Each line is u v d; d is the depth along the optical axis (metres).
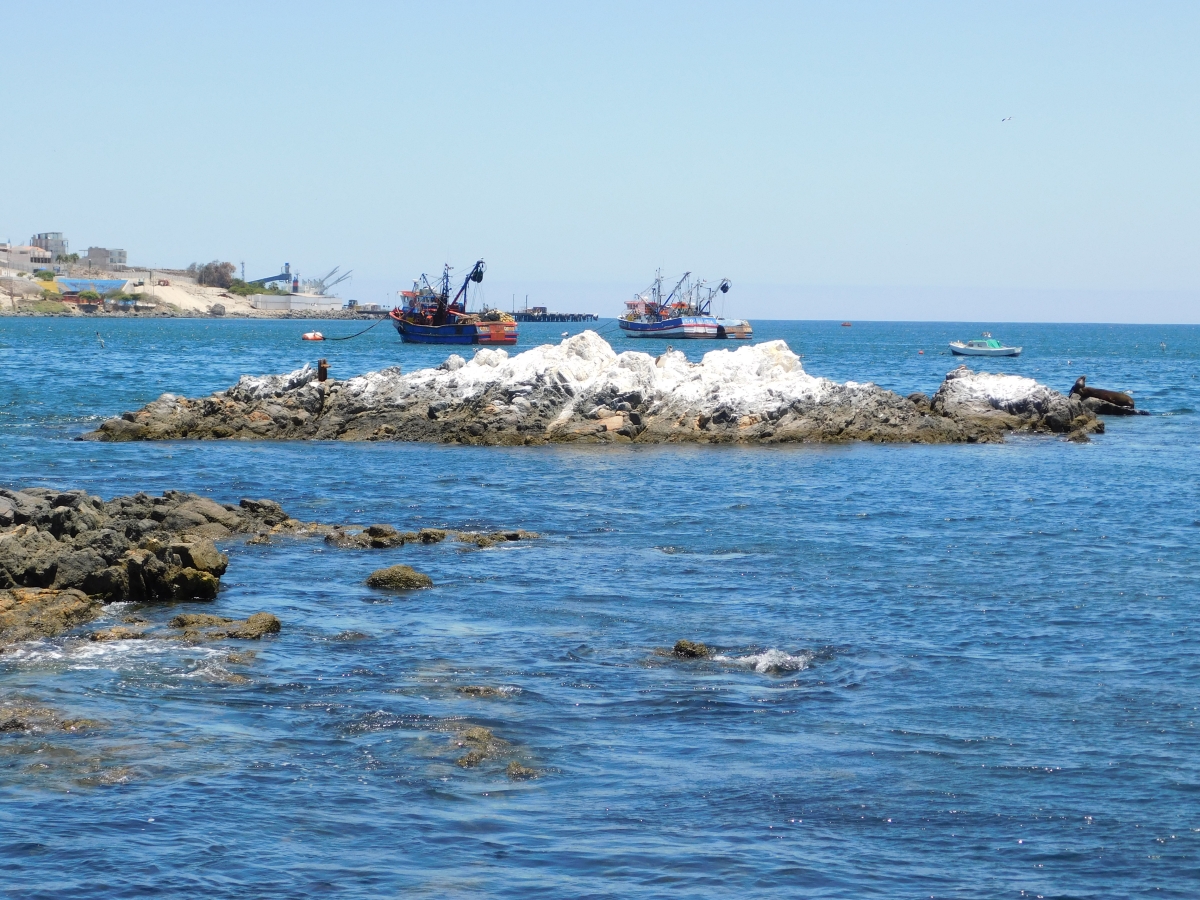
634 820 19.56
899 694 25.91
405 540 42.16
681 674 27.11
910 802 20.39
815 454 69.38
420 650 28.70
